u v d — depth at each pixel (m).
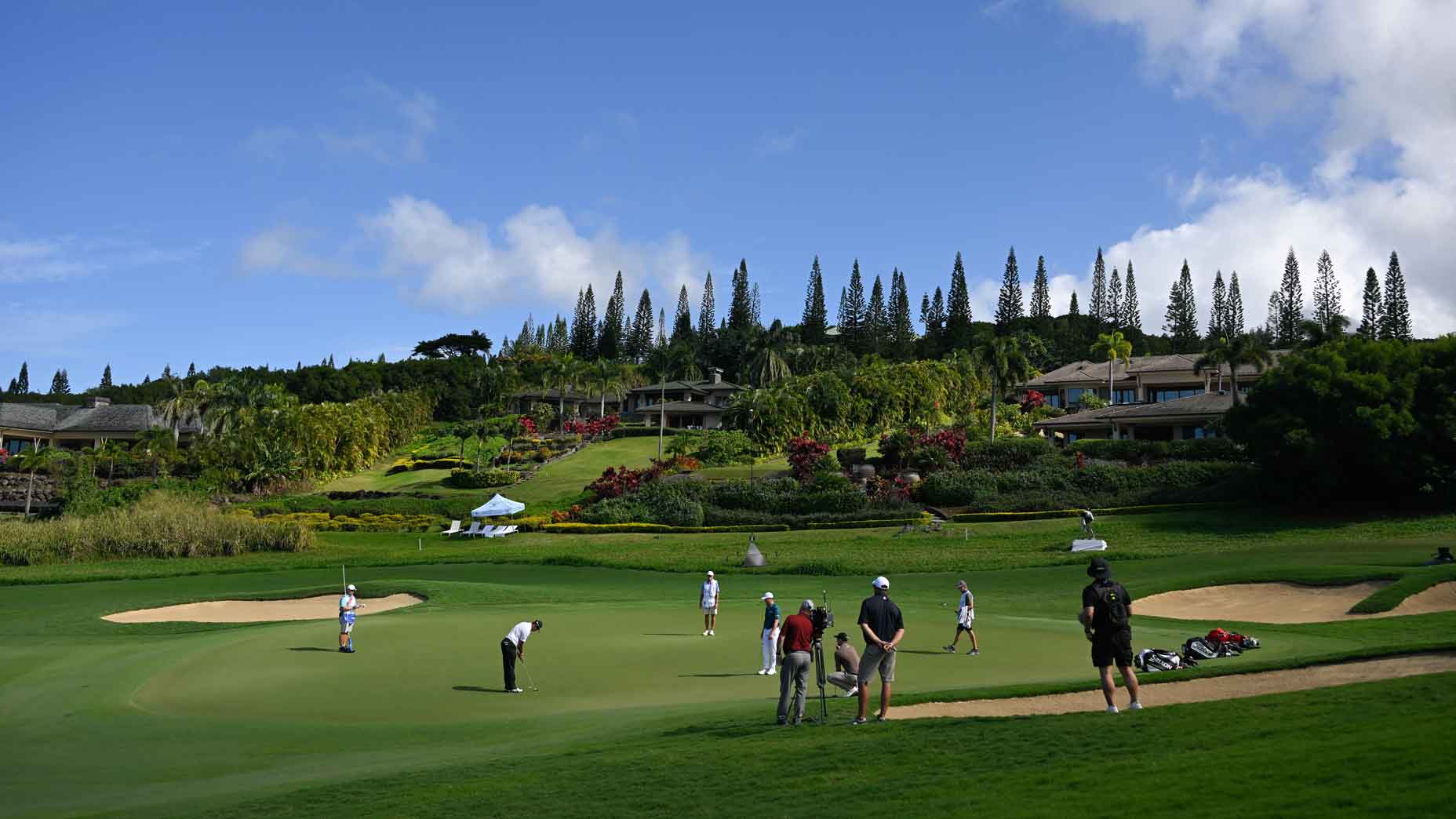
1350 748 10.28
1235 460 73.50
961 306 197.88
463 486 102.50
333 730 17.81
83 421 130.12
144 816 12.35
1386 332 151.12
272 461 101.06
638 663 24.12
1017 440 85.62
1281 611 34.00
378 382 171.12
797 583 47.97
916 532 64.50
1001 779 10.81
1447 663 16.30
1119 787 9.98
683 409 144.38
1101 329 197.50
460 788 12.47
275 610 42.47
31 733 18.58
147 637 35.16
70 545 63.97
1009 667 22.09
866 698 15.14
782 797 11.03
